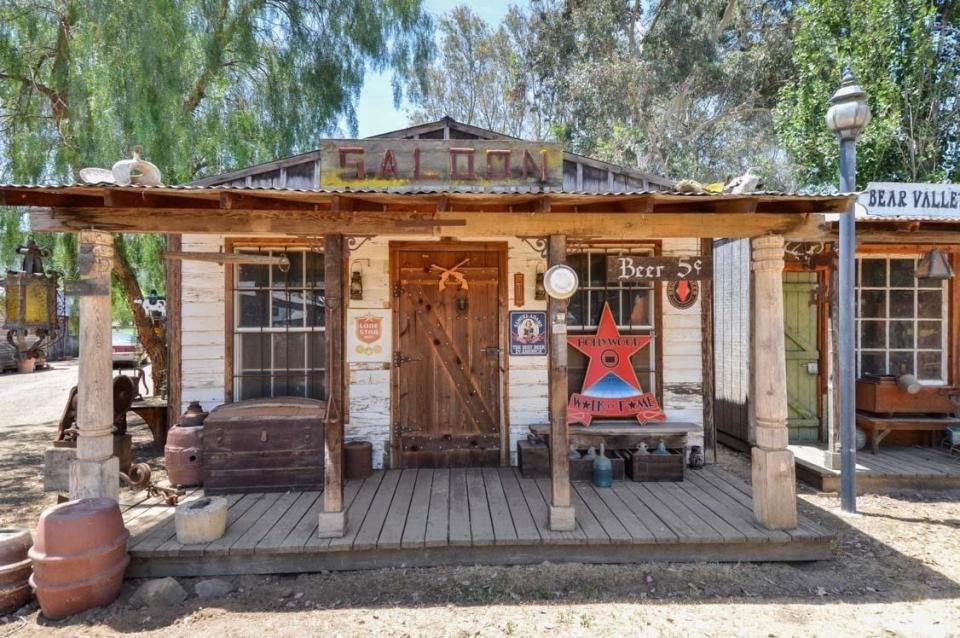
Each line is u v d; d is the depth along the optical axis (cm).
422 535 394
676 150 1695
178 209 382
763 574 382
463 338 583
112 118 712
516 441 581
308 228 394
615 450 555
